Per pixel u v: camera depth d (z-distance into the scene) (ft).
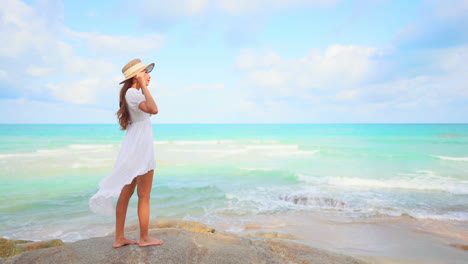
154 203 32.27
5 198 33.40
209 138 156.25
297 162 66.03
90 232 23.63
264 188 39.55
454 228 24.31
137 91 9.12
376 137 155.74
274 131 247.09
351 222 25.94
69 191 37.06
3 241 13.92
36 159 65.87
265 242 11.69
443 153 81.41
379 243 20.75
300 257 10.47
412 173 51.65
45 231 23.76
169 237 10.76
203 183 42.52
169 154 80.59
